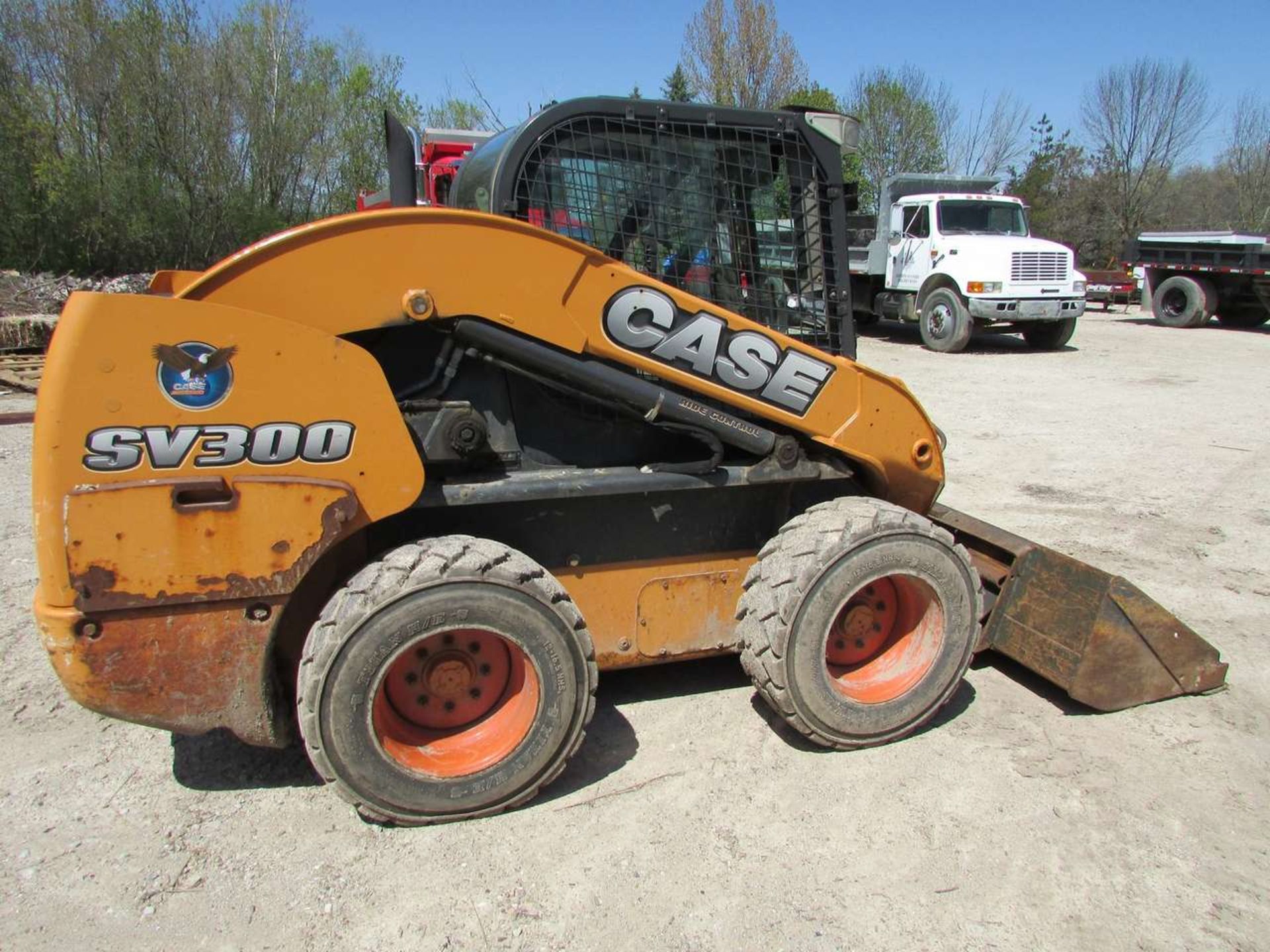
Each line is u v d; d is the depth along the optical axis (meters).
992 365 14.06
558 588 3.02
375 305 2.83
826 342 3.71
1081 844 3.06
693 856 2.96
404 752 3.00
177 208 19.31
